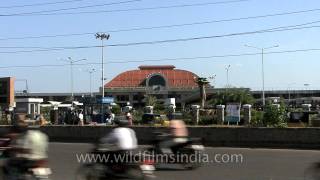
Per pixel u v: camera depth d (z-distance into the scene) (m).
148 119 51.06
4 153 12.88
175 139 16.53
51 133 32.38
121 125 13.00
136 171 12.74
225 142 26.91
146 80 175.75
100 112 55.66
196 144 16.81
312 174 12.72
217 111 44.47
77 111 55.00
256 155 20.97
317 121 39.44
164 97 168.50
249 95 126.00
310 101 142.62
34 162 10.97
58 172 15.77
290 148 25.11
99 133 30.83
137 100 171.75
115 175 12.66
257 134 26.20
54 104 73.81
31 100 50.97
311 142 24.78
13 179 11.08
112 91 173.88
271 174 14.92
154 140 16.84
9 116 50.88
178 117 50.75
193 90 166.12
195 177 14.55
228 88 153.12
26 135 11.16
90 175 12.88
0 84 58.34
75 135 31.61
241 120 42.59
